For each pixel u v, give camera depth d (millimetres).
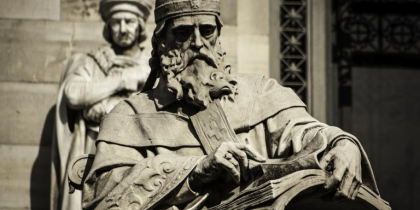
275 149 7082
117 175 7086
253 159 6895
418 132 11555
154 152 7145
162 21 7223
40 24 11359
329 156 6816
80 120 10680
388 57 11727
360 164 6887
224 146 6891
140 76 10617
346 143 6910
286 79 11469
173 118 7180
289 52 11516
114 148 7191
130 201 6953
